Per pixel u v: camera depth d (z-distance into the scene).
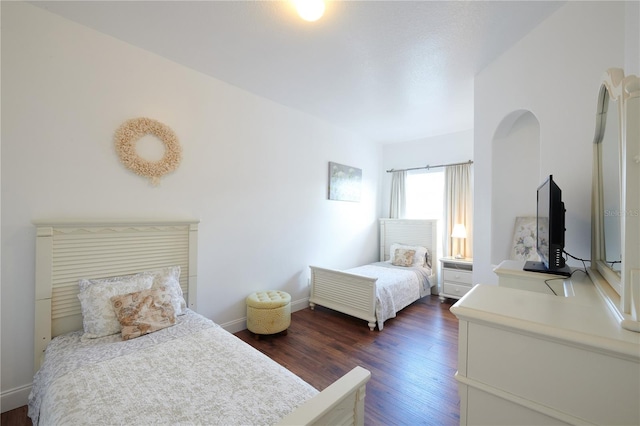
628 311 0.82
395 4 1.81
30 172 1.88
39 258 1.86
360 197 4.77
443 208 4.61
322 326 3.20
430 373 2.27
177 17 1.96
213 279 2.83
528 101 2.17
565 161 1.93
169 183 2.52
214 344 1.74
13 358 1.83
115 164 2.22
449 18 1.95
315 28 2.05
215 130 2.84
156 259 2.40
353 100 3.33
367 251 4.96
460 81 2.82
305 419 0.94
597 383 0.75
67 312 1.97
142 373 1.42
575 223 1.88
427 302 4.16
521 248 2.55
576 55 1.87
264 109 3.28
